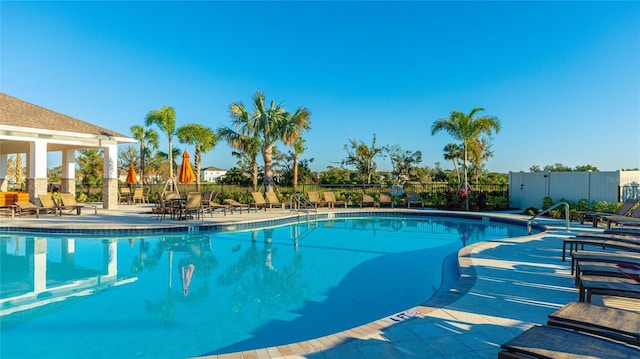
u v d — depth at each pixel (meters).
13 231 10.65
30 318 4.47
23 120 14.95
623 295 3.59
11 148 18.97
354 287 5.92
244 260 7.83
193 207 12.45
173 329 4.20
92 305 4.98
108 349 3.68
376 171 31.80
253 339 3.97
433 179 32.97
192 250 8.82
